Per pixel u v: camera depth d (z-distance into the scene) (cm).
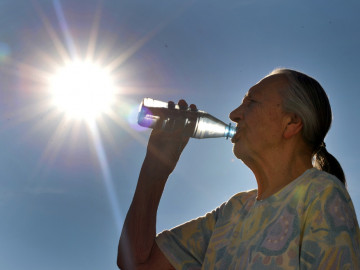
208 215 212
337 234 163
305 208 171
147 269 210
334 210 166
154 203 213
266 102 190
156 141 216
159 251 211
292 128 187
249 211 189
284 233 172
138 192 213
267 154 189
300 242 170
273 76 193
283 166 187
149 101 219
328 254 162
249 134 191
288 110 187
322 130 189
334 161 195
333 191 169
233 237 190
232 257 186
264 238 176
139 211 212
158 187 214
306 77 190
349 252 161
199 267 206
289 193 178
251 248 178
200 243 208
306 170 181
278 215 177
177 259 207
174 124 216
